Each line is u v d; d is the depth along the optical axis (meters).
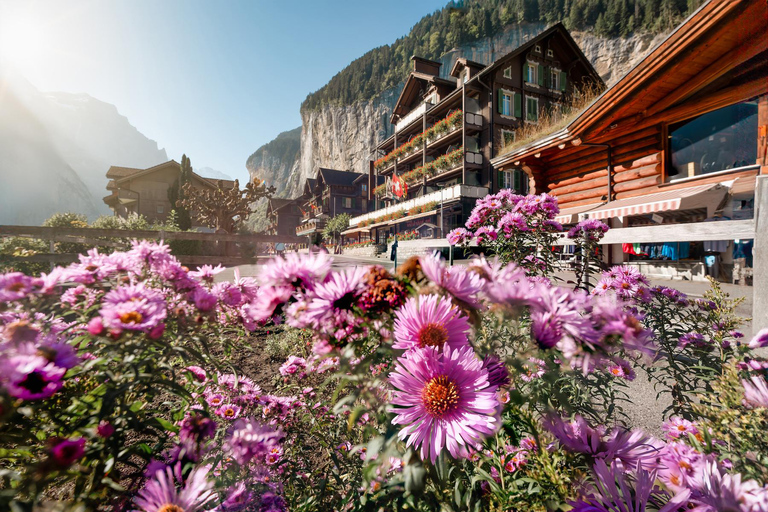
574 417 0.76
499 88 21.09
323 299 0.65
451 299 0.65
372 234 33.44
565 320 0.56
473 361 0.59
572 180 8.67
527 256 2.46
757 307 1.69
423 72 28.69
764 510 0.47
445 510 0.75
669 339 1.77
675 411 1.64
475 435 0.53
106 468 0.68
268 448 0.92
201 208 19.28
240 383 1.37
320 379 1.63
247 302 0.99
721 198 6.41
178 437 0.87
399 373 0.60
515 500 0.72
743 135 6.35
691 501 0.53
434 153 26.44
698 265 8.76
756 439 0.87
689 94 6.20
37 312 0.86
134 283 0.96
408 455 0.60
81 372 0.71
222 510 0.84
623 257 10.52
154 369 0.82
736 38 5.09
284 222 55.19
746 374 1.13
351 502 1.00
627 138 7.59
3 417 0.55
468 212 20.58
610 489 0.60
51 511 0.59
